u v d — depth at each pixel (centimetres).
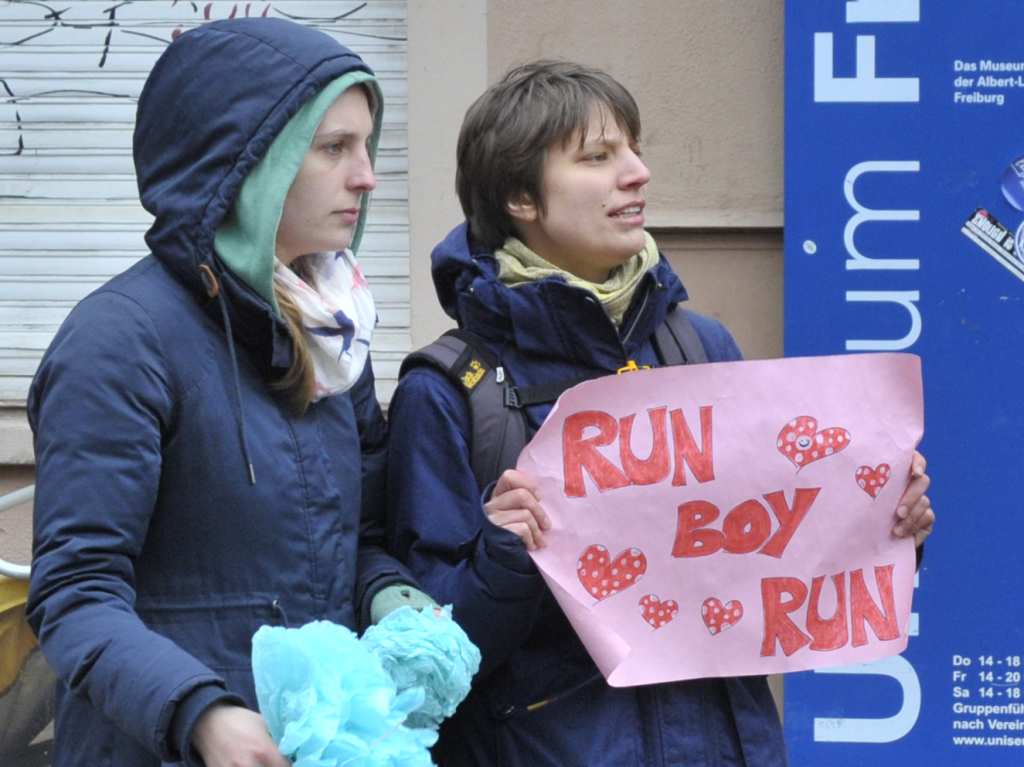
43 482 276
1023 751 572
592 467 337
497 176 368
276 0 634
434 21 617
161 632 290
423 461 354
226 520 292
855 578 354
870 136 573
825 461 351
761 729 349
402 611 289
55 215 644
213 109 299
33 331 643
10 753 424
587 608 331
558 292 351
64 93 641
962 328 574
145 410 282
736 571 345
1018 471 574
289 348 303
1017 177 569
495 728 347
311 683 244
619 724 339
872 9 569
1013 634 573
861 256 575
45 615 266
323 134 306
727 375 347
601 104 362
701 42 613
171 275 303
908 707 574
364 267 636
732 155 615
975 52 568
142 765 284
